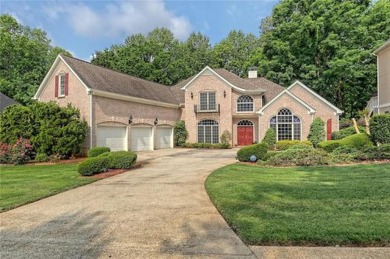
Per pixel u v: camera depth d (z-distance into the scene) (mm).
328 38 31188
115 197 8008
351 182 8562
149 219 5914
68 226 5625
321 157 12875
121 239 4855
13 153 16469
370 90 34344
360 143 15812
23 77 35938
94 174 11828
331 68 31578
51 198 8086
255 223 5188
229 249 4312
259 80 30938
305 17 31375
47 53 41656
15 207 7129
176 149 26234
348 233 4523
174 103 29109
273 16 35625
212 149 26172
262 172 11180
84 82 19781
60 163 16469
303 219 5305
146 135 25219
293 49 34031
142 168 13859
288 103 23812
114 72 24969
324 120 24406
